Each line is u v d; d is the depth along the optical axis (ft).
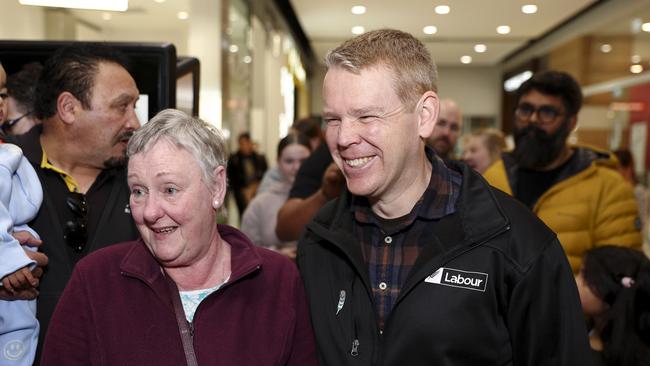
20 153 5.09
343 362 4.43
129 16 30.14
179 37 33.42
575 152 8.16
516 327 4.26
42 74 5.55
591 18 34.99
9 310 4.92
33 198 5.16
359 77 4.09
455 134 11.73
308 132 12.41
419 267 4.34
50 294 5.33
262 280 4.62
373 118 4.12
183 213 4.12
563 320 4.27
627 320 6.07
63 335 4.29
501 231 4.29
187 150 4.14
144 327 4.28
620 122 32.91
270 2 31.55
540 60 47.24
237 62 25.50
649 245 25.20
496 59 54.85
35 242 5.05
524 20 36.94
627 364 5.96
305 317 4.70
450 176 4.80
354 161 4.27
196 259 4.42
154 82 6.23
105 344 4.23
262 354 4.41
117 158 5.66
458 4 33.24
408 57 4.19
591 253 6.72
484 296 4.25
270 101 36.78
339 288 4.66
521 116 8.12
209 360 4.27
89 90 5.41
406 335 4.25
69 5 9.16
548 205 7.95
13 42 6.56
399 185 4.44
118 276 4.42
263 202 10.85
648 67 29.71
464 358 4.23
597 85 36.09
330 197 7.85
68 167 5.69
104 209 5.74
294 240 8.80
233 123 24.76
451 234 4.41
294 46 42.50
